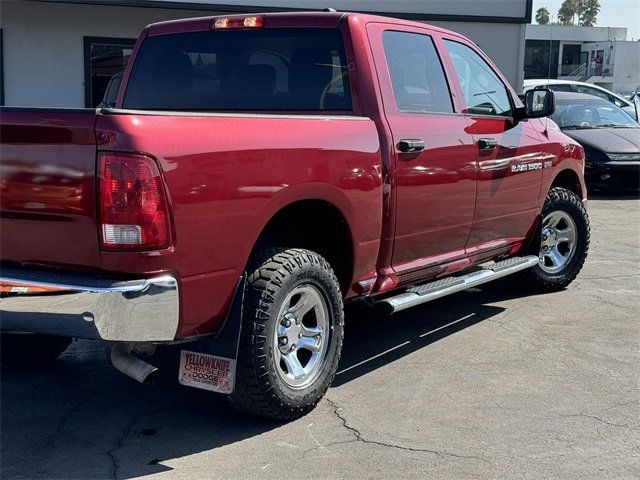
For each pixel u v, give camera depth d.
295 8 13.13
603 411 4.30
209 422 4.13
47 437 3.95
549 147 6.51
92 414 4.24
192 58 5.32
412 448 3.82
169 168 3.31
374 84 4.66
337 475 3.54
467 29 14.74
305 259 4.04
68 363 5.05
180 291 3.44
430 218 5.02
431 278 5.30
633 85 52.34
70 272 3.46
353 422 4.12
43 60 12.50
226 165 3.54
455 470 3.60
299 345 4.16
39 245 3.49
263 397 3.88
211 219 3.50
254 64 5.08
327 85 4.79
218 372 3.73
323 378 4.23
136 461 3.68
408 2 14.00
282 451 3.78
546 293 6.98
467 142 5.30
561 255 7.01
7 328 3.55
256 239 3.77
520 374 4.88
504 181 5.82
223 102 5.17
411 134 4.76
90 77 12.80
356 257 4.45
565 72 54.91
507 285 7.28
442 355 5.24
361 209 4.37
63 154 3.34
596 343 5.52
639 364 5.08
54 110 3.32
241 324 3.74
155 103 5.45
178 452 3.77
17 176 3.46
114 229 3.27
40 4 12.27
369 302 4.71
